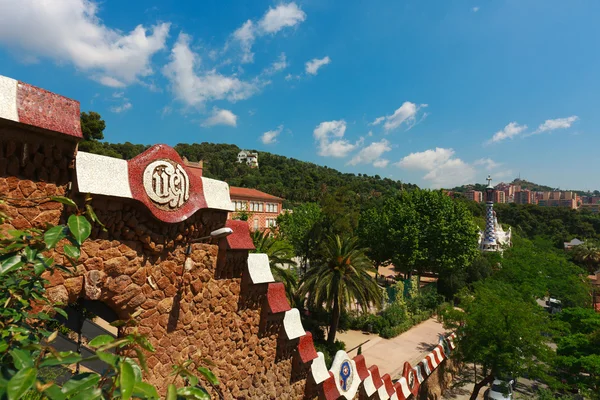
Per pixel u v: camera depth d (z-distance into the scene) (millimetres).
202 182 6188
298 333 8266
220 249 6684
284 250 24125
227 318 6852
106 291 4852
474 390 16188
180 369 2477
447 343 18109
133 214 5059
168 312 5695
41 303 3738
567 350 17141
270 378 7762
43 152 4148
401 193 41688
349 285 21641
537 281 31266
